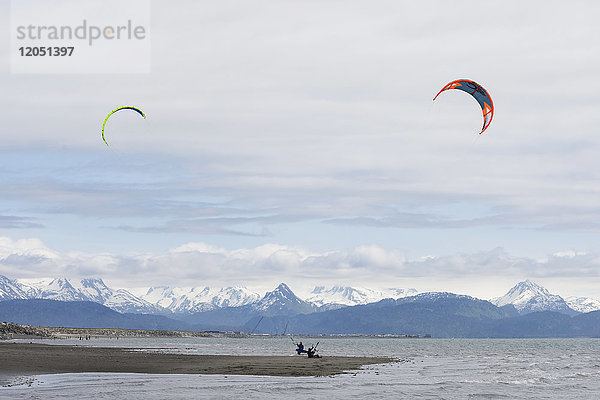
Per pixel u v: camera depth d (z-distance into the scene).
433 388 58.81
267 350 151.88
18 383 57.16
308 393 53.31
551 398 54.12
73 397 48.31
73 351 119.31
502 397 54.12
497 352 178.75
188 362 87.94
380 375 71.81
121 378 62.53
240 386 56.91
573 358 131.25
